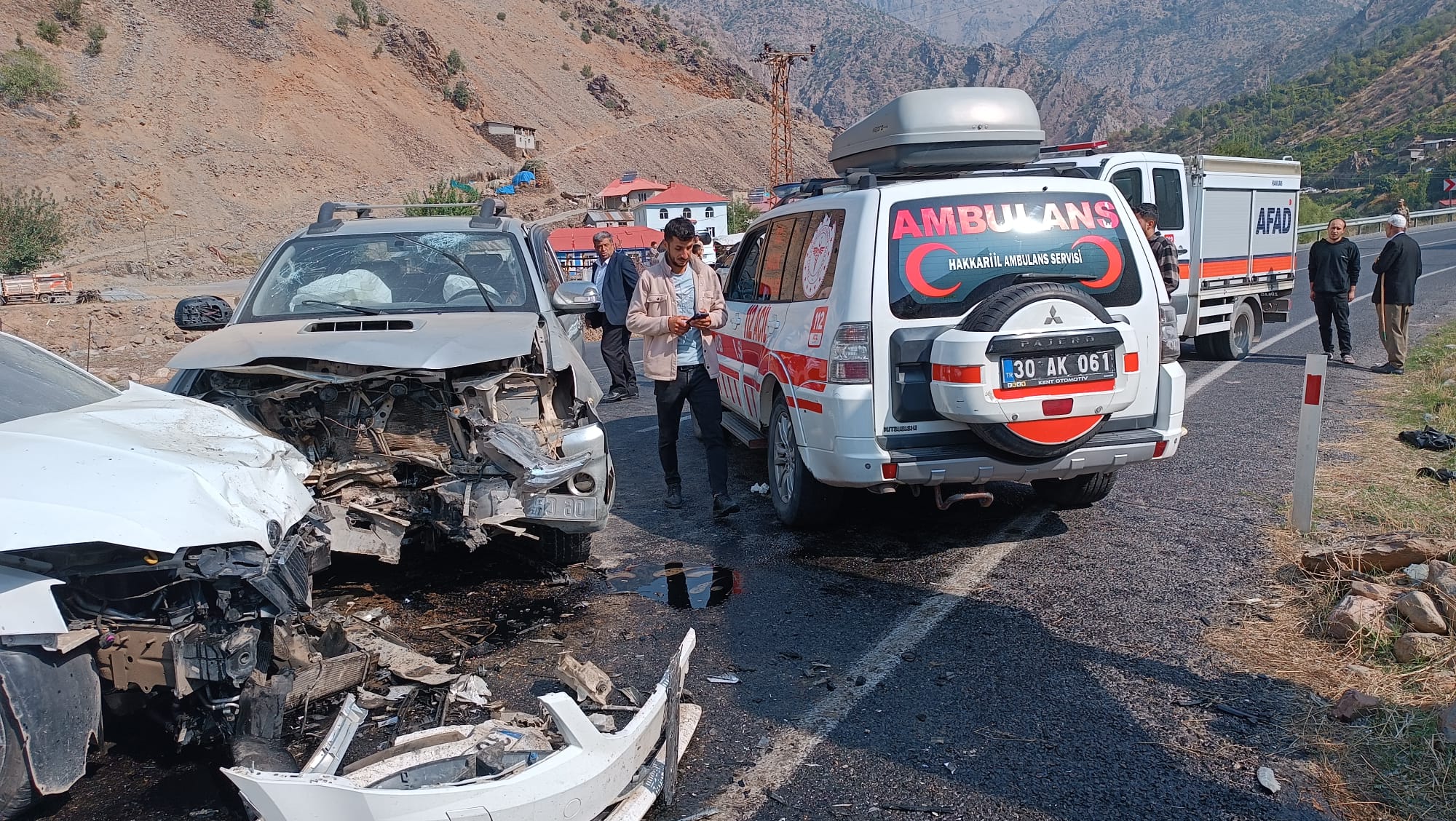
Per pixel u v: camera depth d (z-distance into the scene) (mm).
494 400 5008
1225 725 3742
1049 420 5121
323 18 118375
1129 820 3168
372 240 6348
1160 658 4320
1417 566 4789
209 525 3320
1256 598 4926
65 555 3172
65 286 34344
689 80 186375
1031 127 7078
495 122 119688
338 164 92750
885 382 5344
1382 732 3582
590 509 5008
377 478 5031
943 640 4570
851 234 5504
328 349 4820
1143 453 5555
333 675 3965
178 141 81938
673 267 6566
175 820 3242
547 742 3346
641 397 12000
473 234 6480
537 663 4414
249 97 95000
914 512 6688
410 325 5340
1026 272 5488
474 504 4863
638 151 142125
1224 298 12570
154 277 53438
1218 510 6414
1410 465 7207
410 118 110125
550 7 185000
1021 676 4191
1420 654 4035
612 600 5172
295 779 2809
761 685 4176
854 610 4973
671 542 6184
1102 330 5117
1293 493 6652
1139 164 11086
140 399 4289
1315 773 3398
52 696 3113
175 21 98375
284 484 3895
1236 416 9359
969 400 5027
